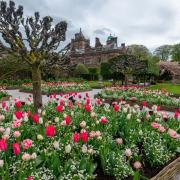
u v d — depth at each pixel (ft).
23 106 27.17
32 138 15.11
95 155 14.30
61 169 11.74
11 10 25.40
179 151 17.06
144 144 16.57
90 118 20.70
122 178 12.90
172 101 46.44
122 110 22.54
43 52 26.02
